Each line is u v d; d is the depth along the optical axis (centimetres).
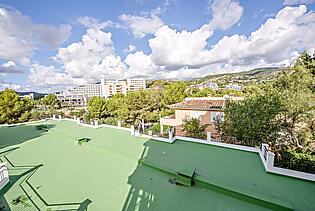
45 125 2014
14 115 2575
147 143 1231
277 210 531
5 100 2506
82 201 599
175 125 2022
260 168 797
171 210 544
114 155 1038
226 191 619
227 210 538
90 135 1512
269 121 1082
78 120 2080
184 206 562
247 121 1114
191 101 2100
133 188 675
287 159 838
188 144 1182
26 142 1358
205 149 1073
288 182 677
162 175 777
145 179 744
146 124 2827
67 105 7156
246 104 1163
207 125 1614
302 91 1088
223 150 1045
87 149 1155
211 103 1912
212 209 543
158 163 871
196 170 783
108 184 708
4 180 700
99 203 587
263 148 873
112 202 591
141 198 610
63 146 1235
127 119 2809
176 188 669
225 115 1274
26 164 926
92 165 901
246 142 1136
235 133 1174
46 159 994
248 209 542
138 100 2848
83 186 697
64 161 960
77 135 1520
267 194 604
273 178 707
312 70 1162
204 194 626
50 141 1373
